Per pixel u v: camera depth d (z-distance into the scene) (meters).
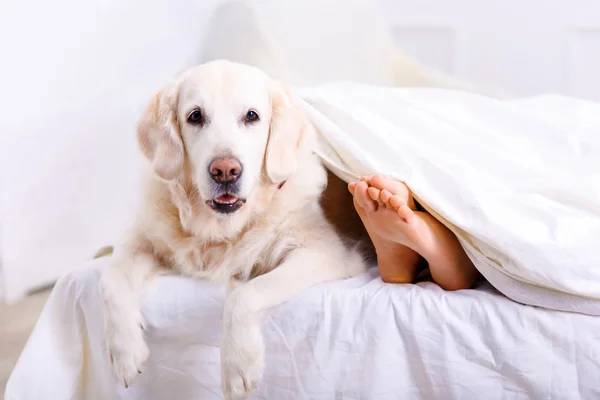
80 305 1.35
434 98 1.75
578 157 1.51
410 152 1.38
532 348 1.13
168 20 2.56
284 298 1.25
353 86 1.79
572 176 1.40
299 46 2.73
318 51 2.78
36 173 2.50
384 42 2.87
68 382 1.32
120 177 2.63
